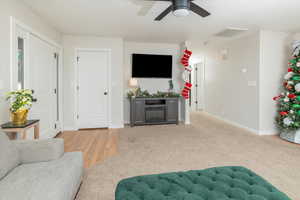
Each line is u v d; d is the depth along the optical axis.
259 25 3.75
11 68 2.42
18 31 2.62
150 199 1.17
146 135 4.14
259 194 1.21
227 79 5.48
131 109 4.98
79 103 4.68
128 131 4.49
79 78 4.64
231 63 5.25
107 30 4.12
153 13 3.15
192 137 3.98
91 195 1.89
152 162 2.70
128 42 5.34
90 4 2.80
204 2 2.70
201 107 7.66
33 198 1.15
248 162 2.70
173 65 5.66
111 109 4.81
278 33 4.18
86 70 4.66
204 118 6.20
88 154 3.02
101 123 4.80
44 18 3.37
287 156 2.93
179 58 5.66
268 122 4.24
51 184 1.31
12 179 1.37
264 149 3.25
